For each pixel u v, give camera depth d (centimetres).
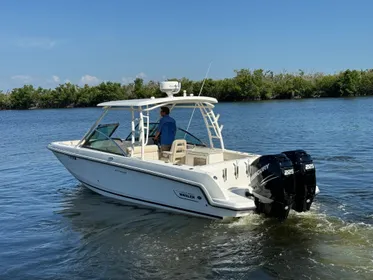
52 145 937
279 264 514
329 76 8844
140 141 788
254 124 2778
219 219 667
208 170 675
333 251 539
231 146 1725
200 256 553
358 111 3762
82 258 576
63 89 9388
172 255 562
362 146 1563
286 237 592
